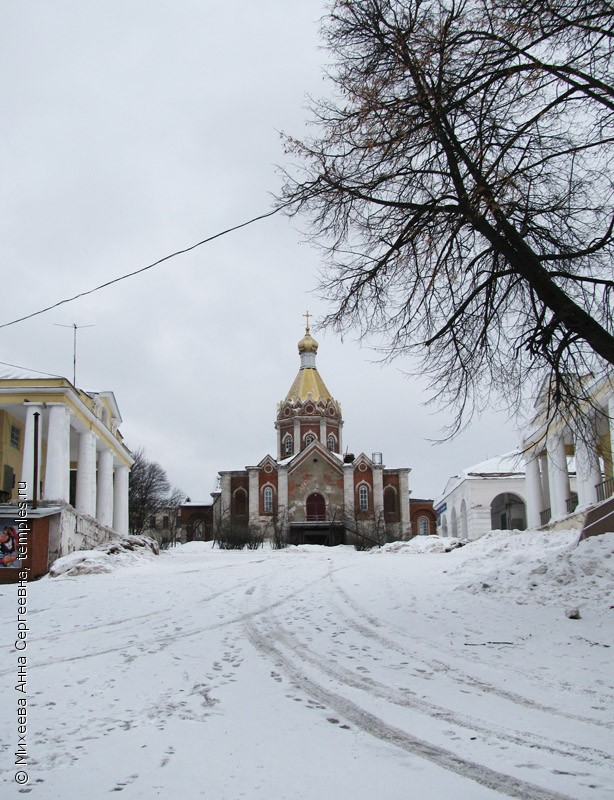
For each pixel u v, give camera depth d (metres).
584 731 6.83
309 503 74.81
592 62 11.70
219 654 10.52
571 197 13.48
